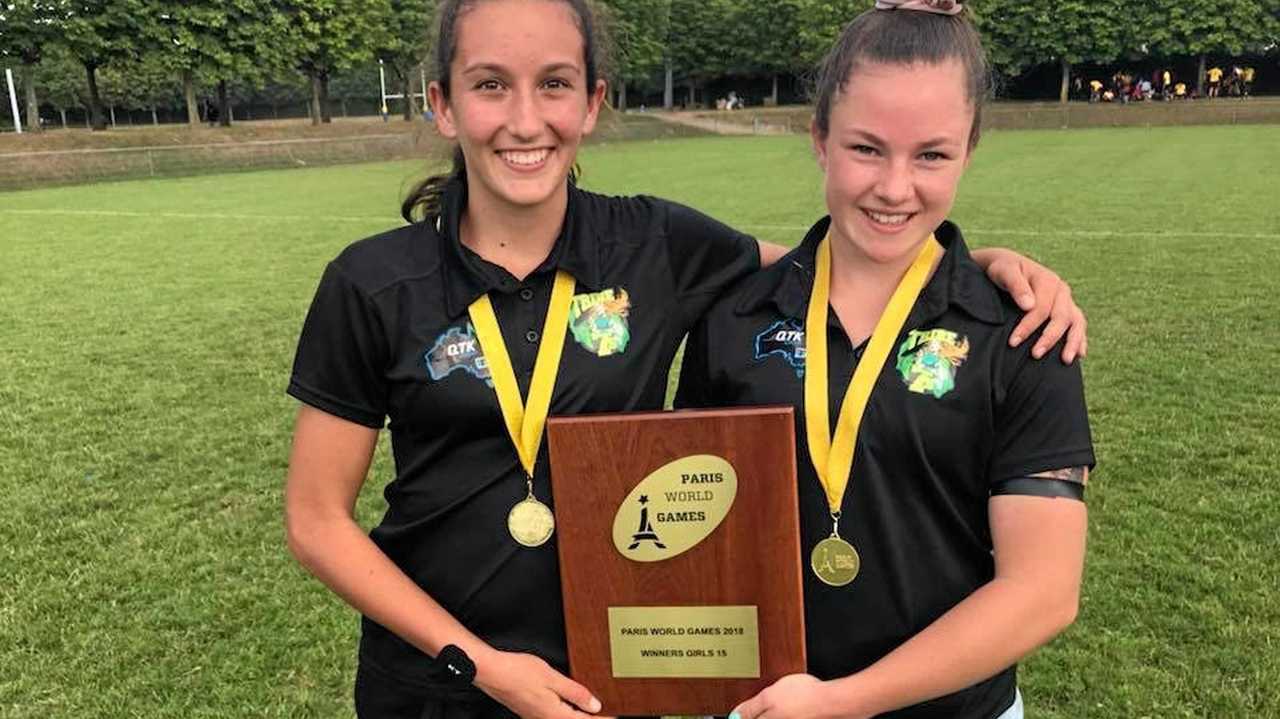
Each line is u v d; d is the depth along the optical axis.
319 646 3.93
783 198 19.36
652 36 56.50
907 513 1.94
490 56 1.90
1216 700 3.36
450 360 1.98
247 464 5.95
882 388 1.93
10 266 13.39
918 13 1.89
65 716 3.54
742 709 1.83
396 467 2.13
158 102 68.94
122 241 15.84
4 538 4.96
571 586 1.95
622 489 1.88
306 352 2.03
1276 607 3.89
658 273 2.13
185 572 4.58
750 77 65.62
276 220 18.41
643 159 31.16
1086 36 51.88
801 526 2.00
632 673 1.97
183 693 3.66
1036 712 3.38
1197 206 15.98
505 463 2.01
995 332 1.89
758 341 2.08
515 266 2.06
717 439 1.84
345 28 43.50
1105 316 8.67
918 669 1.75
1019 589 1.76
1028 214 15.80
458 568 2.03
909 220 1.90
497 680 1.89
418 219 2.24
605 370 2.03
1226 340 7.76
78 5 35.44
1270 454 5.41
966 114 1.87
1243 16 50.16
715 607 1.91
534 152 1.95
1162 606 3.94
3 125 59.38
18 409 7.04
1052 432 1.83
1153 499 4.90
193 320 9.87
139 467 5.92
